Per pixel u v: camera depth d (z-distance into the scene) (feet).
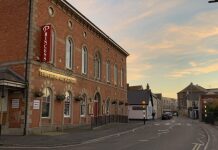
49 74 90.12
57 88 94.89
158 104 344.08
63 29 100.17
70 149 57.11
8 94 81.87
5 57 84.89
